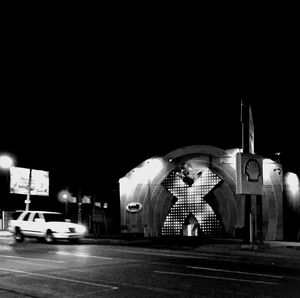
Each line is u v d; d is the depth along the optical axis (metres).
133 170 36.03
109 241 28.39
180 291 10.87
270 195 31.83
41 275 13.46
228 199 32.72
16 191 50.44
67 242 28.20
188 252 21.44
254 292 10.73
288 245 24.83
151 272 14.17
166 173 35.09
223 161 33.19
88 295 10.38
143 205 35.25
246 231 23.30
